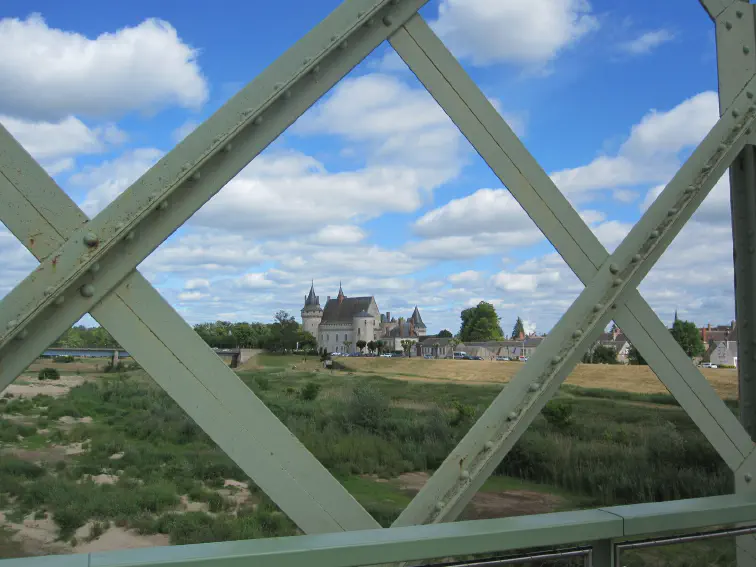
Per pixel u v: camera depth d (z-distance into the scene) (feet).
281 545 6.12
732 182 11.91
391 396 116.16
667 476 36.96
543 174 9.20
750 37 11.57
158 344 7.13
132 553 5.80
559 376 9.20
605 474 38.55
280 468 7.39
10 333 6.35
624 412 72.69
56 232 6.79
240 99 7.56
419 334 622.95
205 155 7.23
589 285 9.49
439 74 8.74
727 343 221.66
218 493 34.47
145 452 46.65
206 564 5.70
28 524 28.53
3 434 55.52
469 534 6.68
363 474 45.98
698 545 9.62
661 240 10.01
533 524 7.09
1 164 6.71
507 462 43.86
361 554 6.23
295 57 7.84
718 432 10.36
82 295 6.87
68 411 73.00
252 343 361.51
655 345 9.97
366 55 8.35
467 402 105.09
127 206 7.02
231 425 7.27
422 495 8.29
